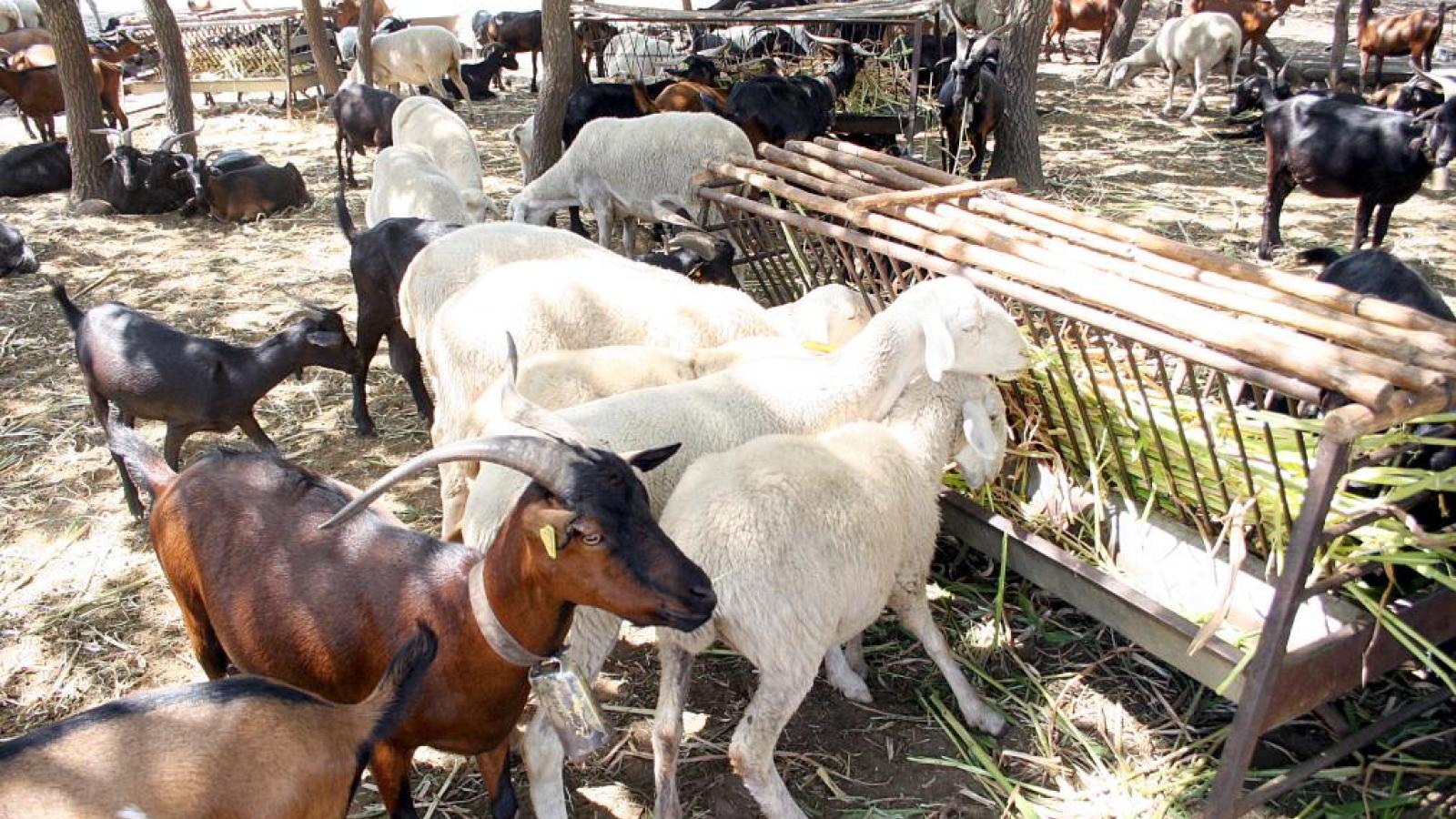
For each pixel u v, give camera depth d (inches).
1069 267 160.2
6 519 220.1
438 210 315.9
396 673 111.1
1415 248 362.0
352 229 269.4
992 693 169.8
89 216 432.5
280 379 223.0
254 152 537.6
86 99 431.8
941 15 540.7
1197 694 165.5
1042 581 170.4
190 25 608.7
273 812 102.7
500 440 108.5
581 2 468.8
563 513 106.4
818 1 567.2
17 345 302.7
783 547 132.2
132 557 207.9
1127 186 435.5
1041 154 489.1
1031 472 189.3
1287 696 133.3
